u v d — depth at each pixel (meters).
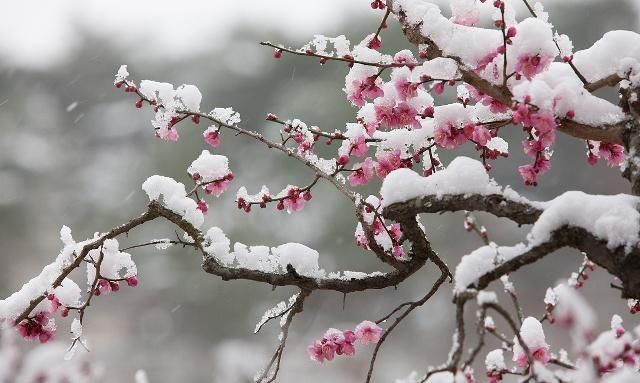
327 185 32.41
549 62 3.70
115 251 4.56
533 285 31.25
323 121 32.78
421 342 32.06
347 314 32.84
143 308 33.78
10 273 36.81
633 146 3.64
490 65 3.91
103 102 48.09
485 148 4.46
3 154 38.94
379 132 4.49
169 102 4.57
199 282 31.48
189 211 4.28
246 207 4.59
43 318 4.46
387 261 3.99
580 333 2.71
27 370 3.66
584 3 35.28
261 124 37.25
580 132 3.75
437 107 4.20
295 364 28.77
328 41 4.28
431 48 4.05
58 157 42.31
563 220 3.25
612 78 3.87
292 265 3.98
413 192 3.61
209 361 29.91
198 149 33.81
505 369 4.28
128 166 38.12
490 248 3.28
